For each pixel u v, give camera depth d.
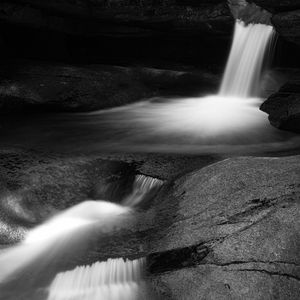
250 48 14.10
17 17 13.17
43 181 7.30
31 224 6.44
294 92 10.80
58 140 9.80
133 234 6.05
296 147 9.30
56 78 12.75
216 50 15.43
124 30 14.86
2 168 7.62
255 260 4.63
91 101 12.56
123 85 13.95
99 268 5.37
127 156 8.52
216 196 5.82
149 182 7.45
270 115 10.73
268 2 10.02
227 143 9.60
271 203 5.29
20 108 11.72
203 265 4.78
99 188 7.54
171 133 10.41
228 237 4.96
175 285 4.77
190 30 14.43
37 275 5.34
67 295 4.97
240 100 13.88
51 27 14.11
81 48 16.11
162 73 15.05
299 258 4.56
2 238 6.05
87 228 6.40
